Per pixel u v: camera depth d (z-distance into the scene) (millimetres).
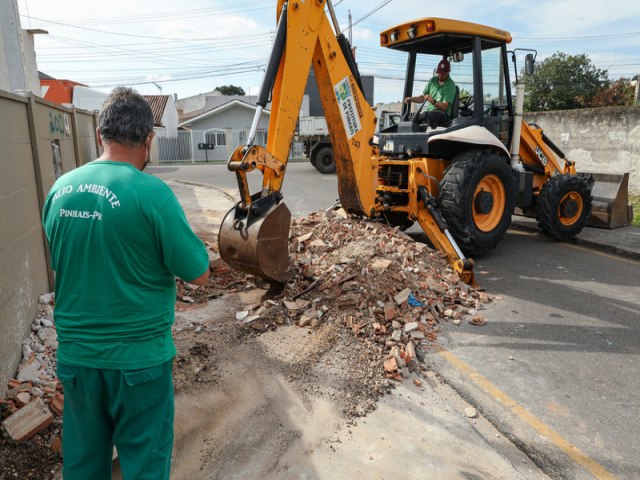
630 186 11812
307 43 4402
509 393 3355
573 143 13023
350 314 4230
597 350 3990
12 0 9336
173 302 1958
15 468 2457
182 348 3674
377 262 4820
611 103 20000
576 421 3064
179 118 45875
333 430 2893
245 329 4027
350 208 5656
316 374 3441
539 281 5730
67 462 1887
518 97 6949
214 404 3084
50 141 4648
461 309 4703
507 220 6617
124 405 1794
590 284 5641
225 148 32031
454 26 6066
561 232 7469
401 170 6516
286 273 4352
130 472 1818
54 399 2898
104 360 1752
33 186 3846
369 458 2678
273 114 4465
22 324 3328
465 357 3848
